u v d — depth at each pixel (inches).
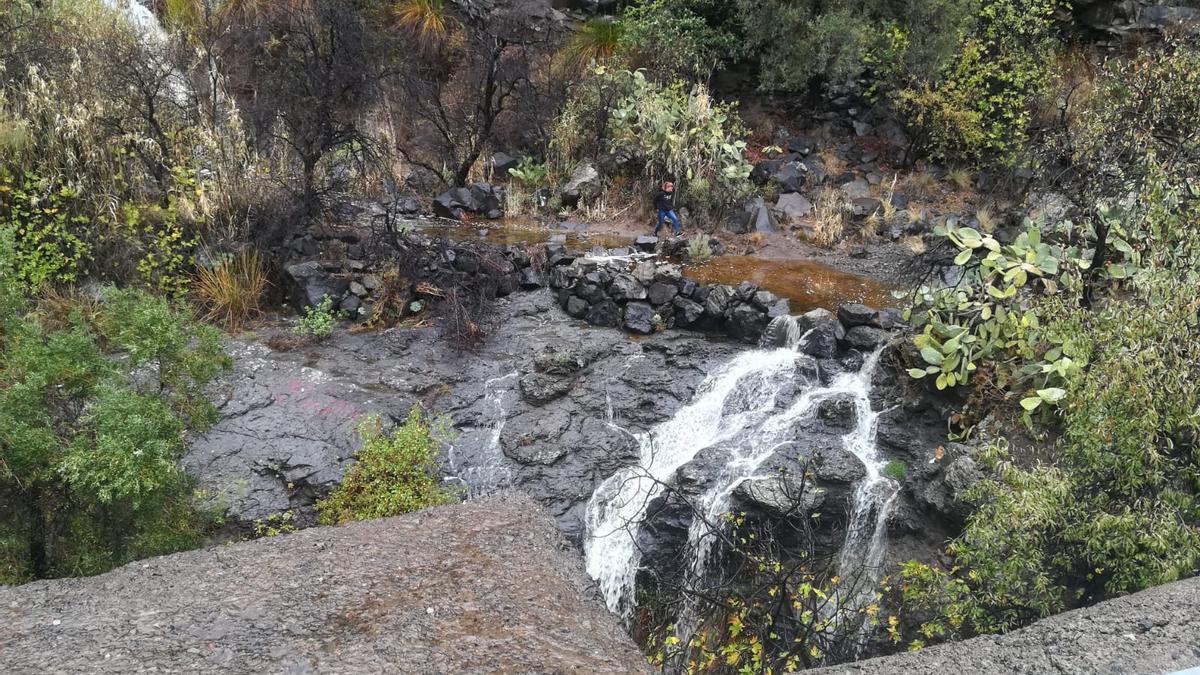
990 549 215.3
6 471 203.3
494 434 336.5
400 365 362.9
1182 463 204.4
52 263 362.3
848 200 524.1
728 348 382.0
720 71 624.1
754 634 231.1
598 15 661.3
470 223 510.3
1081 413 209.8
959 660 119.0
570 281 414.0
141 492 206.7
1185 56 330.3
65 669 115.8
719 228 510.3
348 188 488.1
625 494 319.6
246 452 312.8
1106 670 114.5
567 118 569.0
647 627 286.4
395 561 141.5
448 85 618.5
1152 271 229.3
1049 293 287.3
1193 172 274.7
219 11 560.1
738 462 321.7
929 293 327.9
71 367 221.9
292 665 116.4
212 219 401.4
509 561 142.4
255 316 391.2
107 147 395.2
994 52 552.4
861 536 308.2
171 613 127.9
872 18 554.3
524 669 117.1
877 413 336.8
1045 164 397.7
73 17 466.6
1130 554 197.8
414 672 115.6
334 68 491.2
